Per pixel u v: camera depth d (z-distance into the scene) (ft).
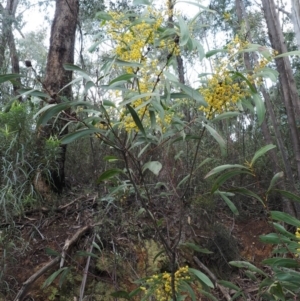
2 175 10.21
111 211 11.51
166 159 6.78
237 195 14.70
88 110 4.41
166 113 5.44
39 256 9.89
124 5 20.68
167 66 5.18
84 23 20.20
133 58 4.92
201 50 4.82
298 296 6.55
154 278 5.80
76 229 11.04
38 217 11.34
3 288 8.67
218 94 4.91
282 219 4.89
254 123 19.79
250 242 13.33
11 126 10.41
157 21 4.80
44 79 13.26
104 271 10.09
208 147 15.30
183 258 10.96
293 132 12.51
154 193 11.66
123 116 5.09
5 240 9.27
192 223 12.16
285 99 12.68
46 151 11.03
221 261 11.76
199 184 13.01
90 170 14.29
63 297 9.21
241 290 6.69
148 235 11.05
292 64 25.46
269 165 15.98
